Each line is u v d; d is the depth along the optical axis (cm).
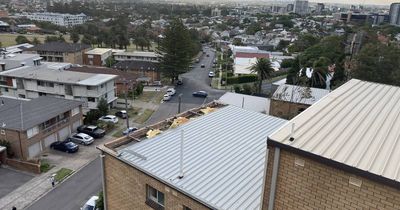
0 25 14988
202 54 12962
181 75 8969
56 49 9606
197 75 9075
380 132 930
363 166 718
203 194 1230
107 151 1591
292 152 797
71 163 3562
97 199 2547
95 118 4809
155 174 1370
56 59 9588
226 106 2352
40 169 3344
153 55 10069
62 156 3738
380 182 675
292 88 4791
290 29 19400
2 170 3362
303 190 802
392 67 5700
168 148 1617
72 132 4400
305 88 4644
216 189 1264
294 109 4350
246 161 1496
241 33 18800
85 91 5303
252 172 1396
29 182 3144
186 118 2112
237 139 1750
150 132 1816
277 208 866
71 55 9462
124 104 6044
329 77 6394
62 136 4188
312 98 4456
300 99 4400
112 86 5819
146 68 8444
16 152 3569
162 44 7869
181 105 6122
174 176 1355
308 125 953
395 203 672
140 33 14462
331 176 748
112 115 5231
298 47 11906
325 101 1230
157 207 1424
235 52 10544
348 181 725
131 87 6581
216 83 8062
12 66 6900
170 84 7912
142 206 1499
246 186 1285
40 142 3781
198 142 1695
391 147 828
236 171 1403
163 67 7919
